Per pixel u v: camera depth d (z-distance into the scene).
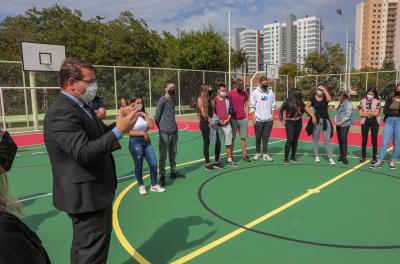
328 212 4.91
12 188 6.36
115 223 4.56
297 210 5.00
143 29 29.95
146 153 5.80
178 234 4.21
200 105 7.26
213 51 27.67
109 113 16.95
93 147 2.17
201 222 4.58
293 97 7.75
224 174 7.12
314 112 7.98
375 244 3.90
